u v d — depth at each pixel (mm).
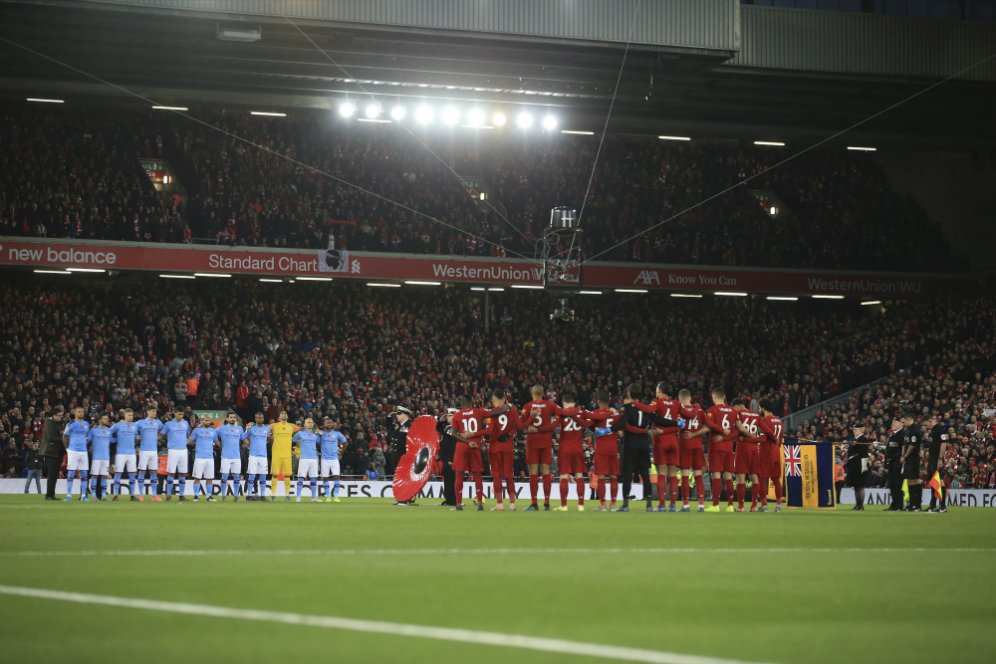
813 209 59781
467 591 10008
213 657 7031
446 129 57156
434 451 28062
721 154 60000
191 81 50438
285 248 48812
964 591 10469
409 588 10172
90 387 43188
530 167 57312
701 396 53281
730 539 16031
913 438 28281
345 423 43312
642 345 54688
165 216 48031
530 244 53781
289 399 44875
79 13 39750
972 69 49344
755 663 7004
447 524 19016
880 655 7383
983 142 59469
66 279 50812
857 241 58438
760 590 10312
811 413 51750
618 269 53250
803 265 56562
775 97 52750
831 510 27578
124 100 52375
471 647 7418
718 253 55500
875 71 48406
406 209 52906
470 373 50875
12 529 17156
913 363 52875
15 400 41281
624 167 58438
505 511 24391
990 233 59188
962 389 48281
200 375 45594
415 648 7371
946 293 58281
